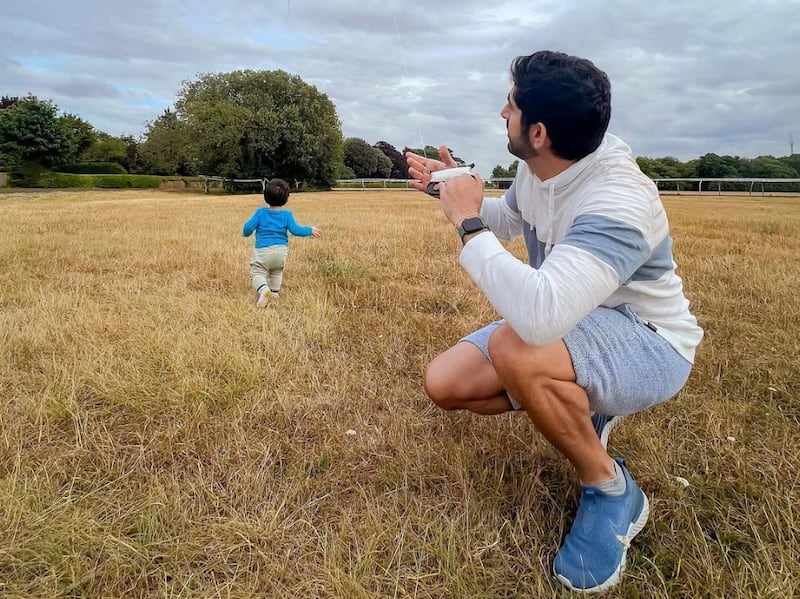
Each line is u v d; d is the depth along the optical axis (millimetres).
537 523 1814
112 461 2088
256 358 2926
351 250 6625
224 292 4430
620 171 1573
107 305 3885
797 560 1655
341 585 1531
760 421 2451
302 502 1914
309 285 4754
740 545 1743
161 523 1751
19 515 1729
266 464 2107
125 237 7195
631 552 1711
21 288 4254
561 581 1604
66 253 5785
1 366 2773
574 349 1613
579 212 1573
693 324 1824
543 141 1574
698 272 5250
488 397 1992
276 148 40812
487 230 1645
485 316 3902
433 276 5207
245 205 16141
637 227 1506
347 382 2814
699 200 23047
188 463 2111
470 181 1715
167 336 3162
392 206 17219
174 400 2477
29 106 41125
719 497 1957
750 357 3119
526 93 1552
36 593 1495
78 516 1766
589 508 1683
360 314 3918
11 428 2236
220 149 39562
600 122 1528
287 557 1654
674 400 2611
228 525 1755
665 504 1922
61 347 3033
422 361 3082
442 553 1667
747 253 6484
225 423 2363
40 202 18250
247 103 41656
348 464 2135
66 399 2439
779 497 1903
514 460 2166
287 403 2545
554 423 1629
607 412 1780
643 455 2178
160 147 48719
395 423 2406
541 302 1424
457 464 2086
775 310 3928
